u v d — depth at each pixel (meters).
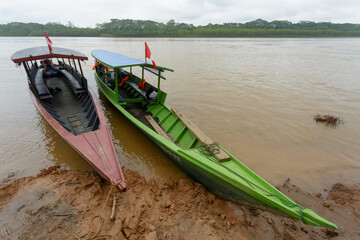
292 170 6.52
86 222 4.26
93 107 8.45
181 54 30.38
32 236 3.93
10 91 12.77
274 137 8.33
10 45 41.06
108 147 5.92
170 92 13.05
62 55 8.46
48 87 10.94
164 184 5.75
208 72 18.61
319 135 8.48
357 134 8.56
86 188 5.26
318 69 20.48
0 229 4.05
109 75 12.75
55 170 6.17
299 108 10.94
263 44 57.06
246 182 4.43
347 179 6.11
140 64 8.21
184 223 4.39
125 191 5.15
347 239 4.16
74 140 6.03
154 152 7.40
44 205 4.59
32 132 8.28
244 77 17.00
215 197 5.29
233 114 10.20
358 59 27.41
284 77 17.14
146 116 8.95
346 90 13.77
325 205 5.03
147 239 3.99
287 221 4.62
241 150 7.49
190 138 6.85
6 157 6.76
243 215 4.81
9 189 5.16
